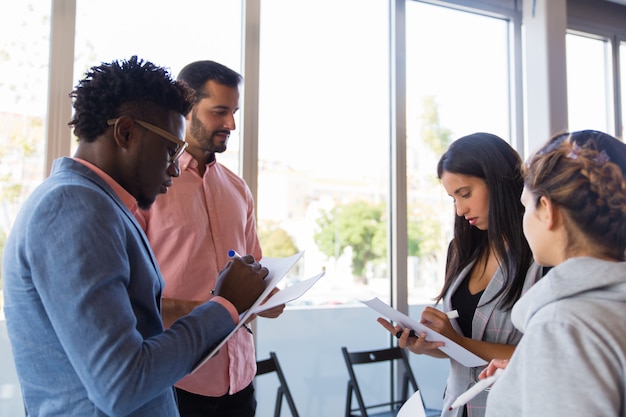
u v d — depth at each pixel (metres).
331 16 3.23
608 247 0.83
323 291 3.13
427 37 3.54
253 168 2.89
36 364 0.90
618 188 0.82
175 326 0.96
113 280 0.87
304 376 3.07
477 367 1.52
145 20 2.66
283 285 3.00
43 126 2.43
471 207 1.61
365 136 3.30
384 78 3.39
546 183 0.85
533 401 0.75
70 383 0.90
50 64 2.42
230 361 1.79
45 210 0.87
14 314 0.91
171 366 0.89
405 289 3.34
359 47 3.31
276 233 2.99
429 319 1.57
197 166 1.91
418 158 3.44
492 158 1.55
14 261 0.91
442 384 3.48
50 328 0.89
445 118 3.56
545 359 0.75
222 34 2.86
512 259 1.50
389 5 3.42
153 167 1.03
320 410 3.10
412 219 3.40
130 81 1.00
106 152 1.01
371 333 3.28
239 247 1.93
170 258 1.77
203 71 1.86
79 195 0.89
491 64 3.77
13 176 2.38
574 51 4.04
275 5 3.05
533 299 0.85
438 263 3.46
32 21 2.43
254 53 2.90
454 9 3.65
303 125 3.10
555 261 0.88
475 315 1.59
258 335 2.96
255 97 2.90
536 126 3.63
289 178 3.04
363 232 3.27
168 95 1.05
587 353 0.73
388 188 3.37
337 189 3.19
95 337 0.82
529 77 3.68
